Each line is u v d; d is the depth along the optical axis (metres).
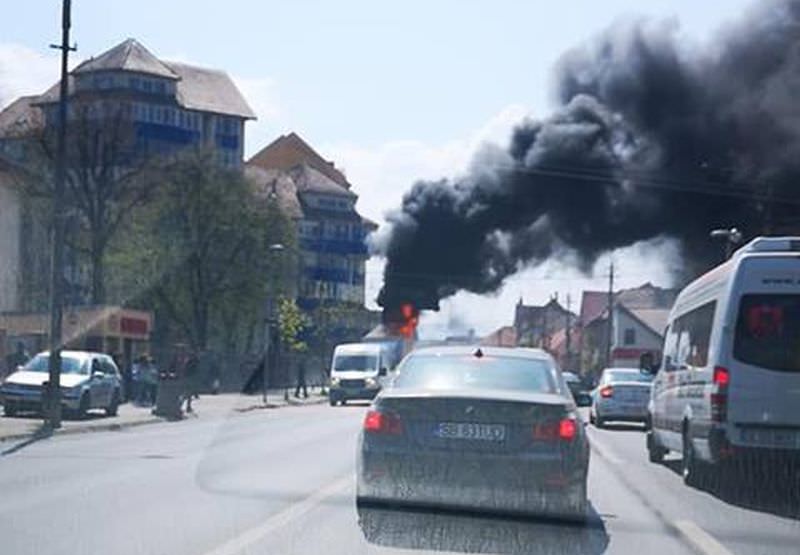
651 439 27.30
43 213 69.44
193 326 73.50
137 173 69.69
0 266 70.00
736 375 19.66
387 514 15.16
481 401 14.76
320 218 113.38
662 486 22.06
